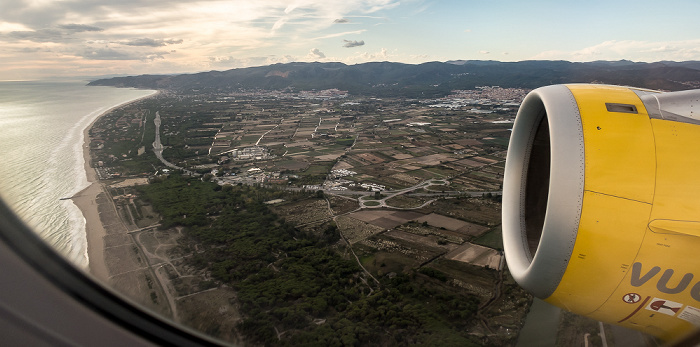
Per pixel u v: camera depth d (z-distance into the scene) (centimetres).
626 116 643
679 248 567
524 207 859
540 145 878
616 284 606
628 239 583
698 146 596
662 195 577
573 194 607
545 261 635
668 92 673
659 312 607
